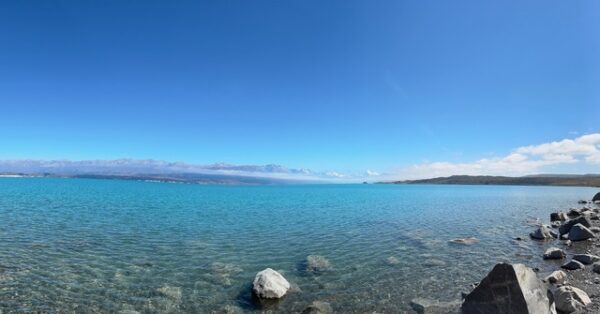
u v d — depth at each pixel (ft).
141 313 45.03
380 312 45.68
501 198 313.53
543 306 37.86
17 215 132.36
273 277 54.08
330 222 132.46
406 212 175.11
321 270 65.31
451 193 440.04
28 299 48.49
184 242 90.33
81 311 45.11
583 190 530.68
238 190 467.11
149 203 208.44
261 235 101.91
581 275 57.77
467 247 86.17
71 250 77.92
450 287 55.31
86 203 192.65
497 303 38.04
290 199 279.28
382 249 83.92
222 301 49.70
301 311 46.37
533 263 69.31
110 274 61.26
